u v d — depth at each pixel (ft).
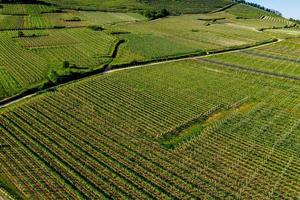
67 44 545.44
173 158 258.37
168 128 301.84
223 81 420.77
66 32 622.13
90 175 235.40
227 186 231.71
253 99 370.32
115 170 241.76
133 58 495.82
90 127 297.12
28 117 308.60
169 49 554.05
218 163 254.27
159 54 521.65
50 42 549.13
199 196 221.05
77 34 612.29
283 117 328.70
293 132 301.43
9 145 264.72
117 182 229.86
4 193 213.66
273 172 247.29
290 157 264.93
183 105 347.97
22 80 389.60
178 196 220.02
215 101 360.69
